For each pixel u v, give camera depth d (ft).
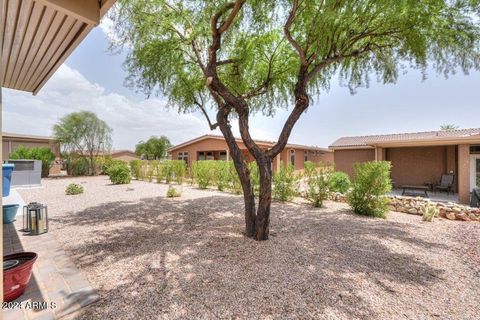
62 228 17.78
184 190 39.06
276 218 20.86
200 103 25.46
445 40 15.12
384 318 7.87
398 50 17.25
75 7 7.73
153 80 20.21
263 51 21.09
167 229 17.52
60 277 10.28
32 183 44.24
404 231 17.48
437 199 34.96
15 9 8.48
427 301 8.87
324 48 15.02
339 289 9.55
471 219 20.83
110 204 26.94
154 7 17.22
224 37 17.88
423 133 46.52
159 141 115.96
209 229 17.47
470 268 11.60
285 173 29.66
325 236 16.05
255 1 14.73
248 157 57.77
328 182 26.99
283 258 12.37
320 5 13.53
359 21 14.60
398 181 45.44
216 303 8.53
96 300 8.64
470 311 8.31
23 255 9.36
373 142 40.11
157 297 8.88
